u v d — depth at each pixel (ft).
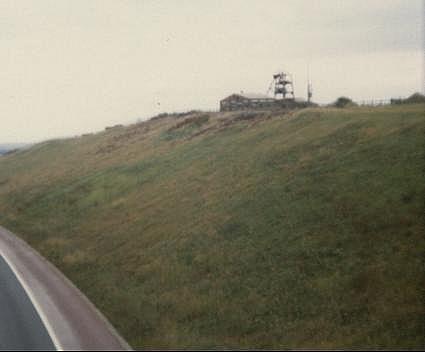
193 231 91.25
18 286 74.18
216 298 64.85
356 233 67.46
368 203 72.64
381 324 49.03
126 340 53.11
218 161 133.80
